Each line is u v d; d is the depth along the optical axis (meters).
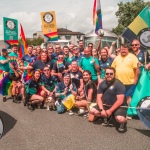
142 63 5.74
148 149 4.08
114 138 4.54
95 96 6.02
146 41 5.74
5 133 4.80
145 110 4.70
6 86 7.59
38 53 8.64
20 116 5.94
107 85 5.04
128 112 5.64
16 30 10.05
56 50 8.20
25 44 10.50
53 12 10.02
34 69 7.27
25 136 4.66
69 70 7.20
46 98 6.75
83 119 5.71
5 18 9.70
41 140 4.47
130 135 4.68
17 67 7.65
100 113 5.11
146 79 5.68
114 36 15.40
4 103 7.33
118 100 4.84
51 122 5.48
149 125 4.64
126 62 5.62
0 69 7.64
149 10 5.71
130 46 5.96
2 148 4.14
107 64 6.66
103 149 4.09
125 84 5.66
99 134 4.75
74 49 7.97
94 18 8.69
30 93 6.66
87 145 4.25
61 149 4.10
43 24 10.08
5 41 9.80
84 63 6.68
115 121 5.49
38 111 6.42
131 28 5.83
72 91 6.16
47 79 6.72
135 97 5.64
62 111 6.23
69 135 4.70
